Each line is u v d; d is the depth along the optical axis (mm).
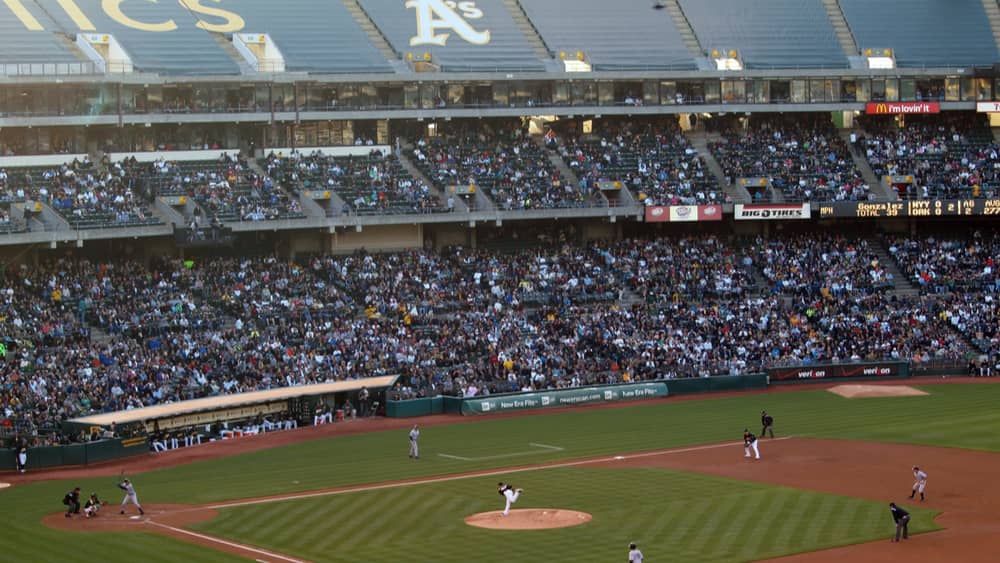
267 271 92938
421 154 105312
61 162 94812
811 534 45000
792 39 118125
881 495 52438
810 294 100750
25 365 74500
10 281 85125
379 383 80625
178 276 89875
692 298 99312
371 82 104125
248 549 43625
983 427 70688
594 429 74500
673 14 119500
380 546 43781
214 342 82375
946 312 98500
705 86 112312
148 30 102500
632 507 50188
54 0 101750
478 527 46781
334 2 112938
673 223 110688
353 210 97562
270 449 69688
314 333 86250
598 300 97500
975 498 51594
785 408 81750
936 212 107000
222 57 101938
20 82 91250
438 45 111125
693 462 61781
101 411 71250
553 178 105688
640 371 89562
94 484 58938
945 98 116062
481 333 90312
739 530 45688
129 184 92688
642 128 113062
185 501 53188
